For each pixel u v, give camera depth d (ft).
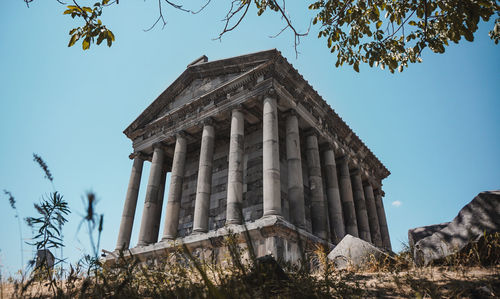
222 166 89.56
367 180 111.96
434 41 32.19
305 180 90.38
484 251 23.82
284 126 88.74
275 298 16.19
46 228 14.51
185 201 92.38
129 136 102.68
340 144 97.76
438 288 18.81
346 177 93.66
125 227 82.94
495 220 24.82
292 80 80.43
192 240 63.36
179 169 82.07
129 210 86.43
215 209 82.94
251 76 79.05
